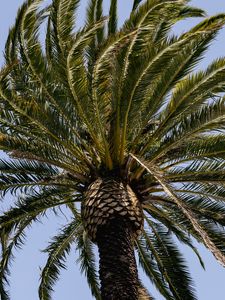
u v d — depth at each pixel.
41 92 11.12
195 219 9.15
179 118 11.25
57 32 10.77
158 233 13.55
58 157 11.55
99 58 10.45
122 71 10.80
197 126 10.90
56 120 11.18
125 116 11.15
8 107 11.06
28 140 11.52
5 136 11.44
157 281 13.72
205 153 11.12
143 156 11.55
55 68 10.97
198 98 10.93
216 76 10.62
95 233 10.96
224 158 11.09
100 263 10.85
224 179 11.17
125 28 10.33
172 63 10.73
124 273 10.56
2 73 10.38
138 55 10.74
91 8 12.97
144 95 10.98
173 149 11.38
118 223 10.87
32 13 10.81
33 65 10.98
